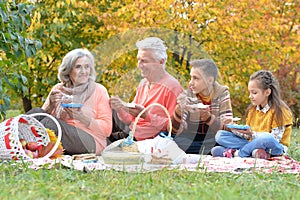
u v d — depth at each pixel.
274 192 3.02
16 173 3.60
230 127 4.65
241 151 4.62
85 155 4.38
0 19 5.23
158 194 2.92
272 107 4.79
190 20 8.93
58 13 8.70
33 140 4.53
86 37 9.25
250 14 9.55
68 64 4.71
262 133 4.61
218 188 2.96
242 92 10.69
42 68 8.93
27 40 5.53
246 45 9.71
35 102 9.47
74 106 4.65
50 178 3.30
